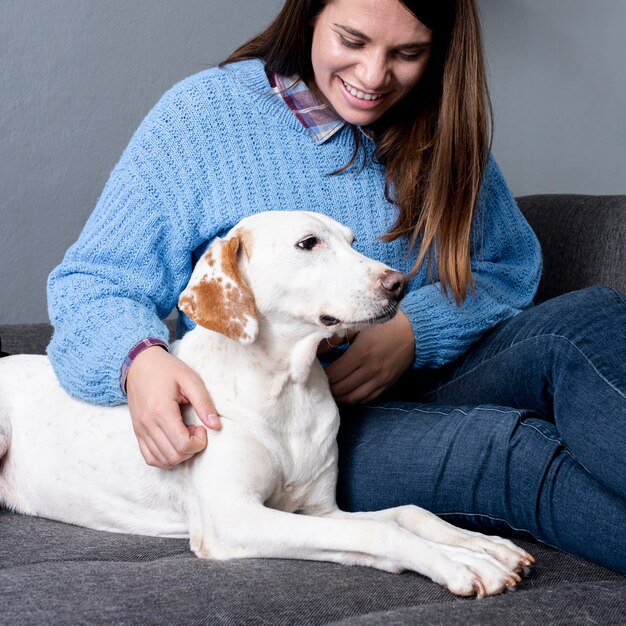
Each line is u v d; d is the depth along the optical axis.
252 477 1.39
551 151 3.13
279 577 1.21
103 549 1.42
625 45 3.10
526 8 3.03
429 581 1.24
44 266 2.75
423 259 1.78
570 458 1.34
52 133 2.70
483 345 1.71
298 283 1.43
